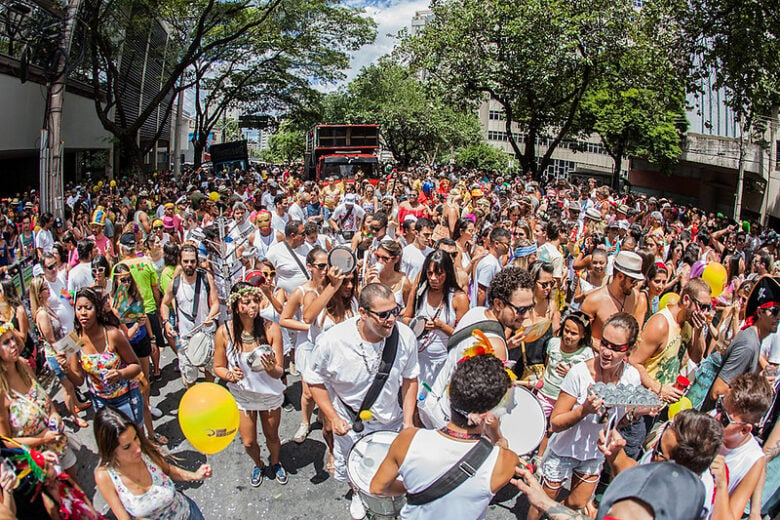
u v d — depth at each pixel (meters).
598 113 36.78
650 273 6.08
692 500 2.35
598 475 4.05
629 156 41.16
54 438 4.25
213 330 5.82
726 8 20.75
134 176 23.94
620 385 3.60
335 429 3.99
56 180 12.66
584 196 16.98
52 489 3.35
